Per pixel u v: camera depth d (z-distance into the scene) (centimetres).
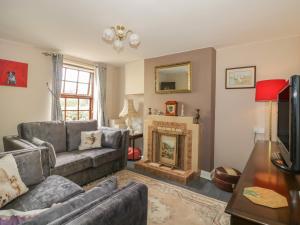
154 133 343
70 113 390
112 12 198
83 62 395
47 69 338
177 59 337
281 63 263
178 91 332
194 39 271
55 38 278
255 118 284
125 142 330
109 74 454
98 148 316
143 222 108
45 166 200
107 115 448
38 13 203
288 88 126
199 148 312
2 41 284
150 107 375
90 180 272
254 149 173
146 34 254
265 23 220
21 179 163
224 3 178
